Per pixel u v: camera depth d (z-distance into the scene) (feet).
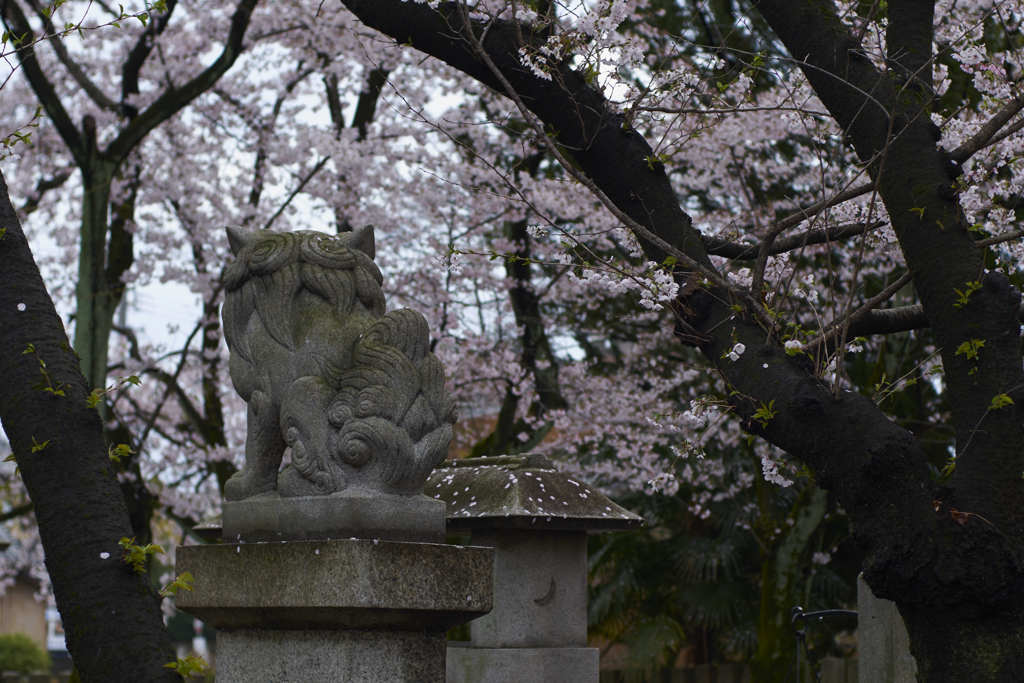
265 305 14.24
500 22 17.98
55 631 103.91
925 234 15.38
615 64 18.72
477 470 20.66
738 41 35.40
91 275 35.35
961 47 21.97
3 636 77.41
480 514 19.33
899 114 16.29
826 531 47.44
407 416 13.38
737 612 47.24
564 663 19.51
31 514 48.14
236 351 14.49
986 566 13.64
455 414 13.83
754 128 36.22
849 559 50.03
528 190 38.06
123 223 41.75
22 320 11.80
